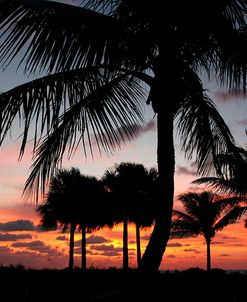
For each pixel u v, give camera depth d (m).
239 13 5.77
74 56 5.70
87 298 17.64
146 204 37.50
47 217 36.38
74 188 35.81
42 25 5.58
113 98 6.51
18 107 5.57
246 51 6.00
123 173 37.47
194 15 5.72
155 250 5.91
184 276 19.53
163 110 6.12
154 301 17.30
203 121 7.05
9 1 5.53
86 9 5.75
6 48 5.54
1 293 17.77
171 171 6.07
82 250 38.53
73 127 6.16
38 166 6.00
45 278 19.78
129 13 5.84
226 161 7.48
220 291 17.75
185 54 6.21
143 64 6.20
